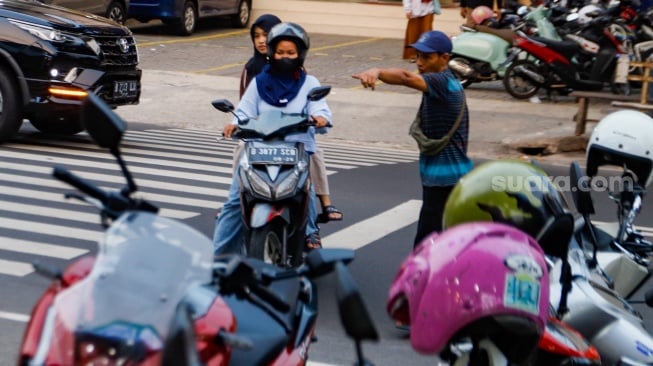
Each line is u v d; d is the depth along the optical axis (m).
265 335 4.41
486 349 3.76
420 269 3.77
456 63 19.88
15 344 6.52
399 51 25.89
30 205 10.31
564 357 4.34
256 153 7.59
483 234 3.78
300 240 7.72
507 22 20.61
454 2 26.83
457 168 7.43
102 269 3.69
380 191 12.13
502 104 19.17
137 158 13.52
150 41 25.78
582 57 19.23
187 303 3.57
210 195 11.37
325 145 16.22
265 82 8.07
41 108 13.56
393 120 18.11
